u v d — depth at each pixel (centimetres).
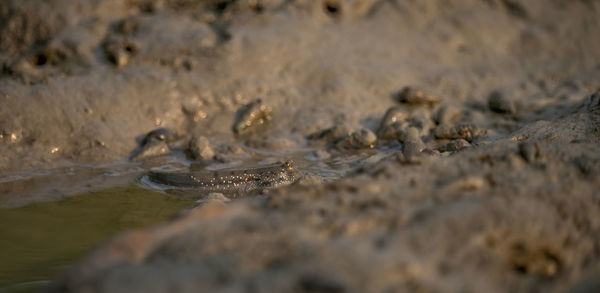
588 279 446
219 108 1341
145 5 1625
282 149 1227
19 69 1343
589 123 1021
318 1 1706
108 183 998
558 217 496
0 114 1158
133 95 1298
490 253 449
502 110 1358
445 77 1587
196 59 1413
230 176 1009
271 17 1588
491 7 2019
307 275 382
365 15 1817
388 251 415
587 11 2075
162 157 1166
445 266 417
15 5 1530
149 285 377
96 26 1502
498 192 521
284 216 478
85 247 694
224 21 1569
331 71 1480
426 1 1914
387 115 1317
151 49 1423
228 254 414
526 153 608
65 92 1249
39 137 1144
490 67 1734
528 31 1966
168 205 881
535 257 475
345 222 457
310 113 1349
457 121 1320
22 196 914
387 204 495
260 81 1405
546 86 1628
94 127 1194
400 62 1628
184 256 414
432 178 562
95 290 380
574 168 578
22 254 667
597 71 1744
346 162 1125
